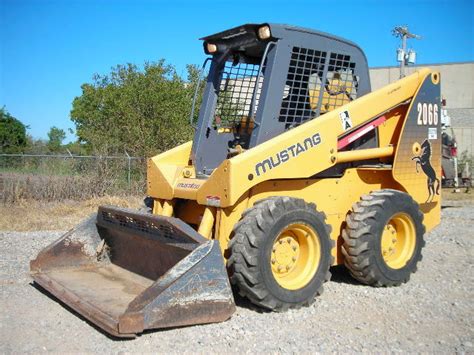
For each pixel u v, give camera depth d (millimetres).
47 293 5770
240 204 5238
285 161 5328
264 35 5488
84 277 5820
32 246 8367
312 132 5555
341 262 6047
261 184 5383
